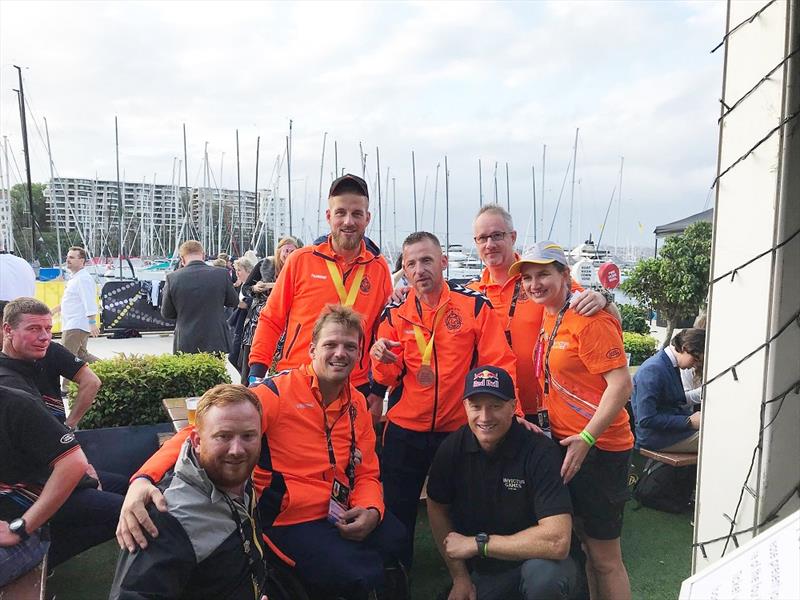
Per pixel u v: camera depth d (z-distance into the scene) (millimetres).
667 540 3949
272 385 2686
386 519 2814
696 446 4270
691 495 4402
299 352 3395
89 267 30641
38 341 3197
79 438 4395
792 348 1524
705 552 1710
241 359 5953
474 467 2787
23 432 2561
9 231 26562
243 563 2197
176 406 4367
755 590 1117
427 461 3230
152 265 32938
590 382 2750
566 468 2621
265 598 2287
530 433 2779
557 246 2834
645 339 7309
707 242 9539
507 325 3312
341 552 2512
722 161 1634
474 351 3150
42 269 19062
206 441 2113
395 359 3150
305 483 2629
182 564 2041
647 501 4449
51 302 12969
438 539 2936
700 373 4633
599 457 2781
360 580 2451
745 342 1580
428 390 3146
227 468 2107
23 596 2453
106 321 13188
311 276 3428
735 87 1588
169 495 2107
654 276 9781
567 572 2590
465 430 2852
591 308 2646
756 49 1528
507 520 2762
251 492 2330
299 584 2506
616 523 2816
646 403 4363
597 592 2902
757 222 1538
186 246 6570
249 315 5715
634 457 5375
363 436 2908
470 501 2822
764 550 1154
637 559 3684
